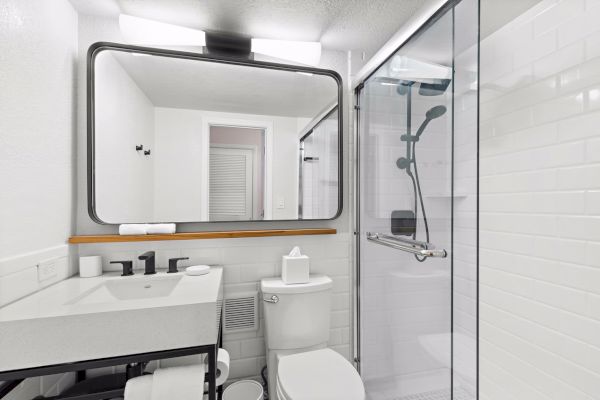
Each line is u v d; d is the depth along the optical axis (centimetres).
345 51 186
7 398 93
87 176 143
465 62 158
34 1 110
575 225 115
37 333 81
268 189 171
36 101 112
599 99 107
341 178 182
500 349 148
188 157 159
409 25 134
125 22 143
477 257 106
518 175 140
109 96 148
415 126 133
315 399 106
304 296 151
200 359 121
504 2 147
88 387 128
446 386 121
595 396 107
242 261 166
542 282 128
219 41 164
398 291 148
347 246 185
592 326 108
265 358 167
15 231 99
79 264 139
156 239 148
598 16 107
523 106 137
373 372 166
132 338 87
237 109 167
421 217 131
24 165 104
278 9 145
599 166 107
